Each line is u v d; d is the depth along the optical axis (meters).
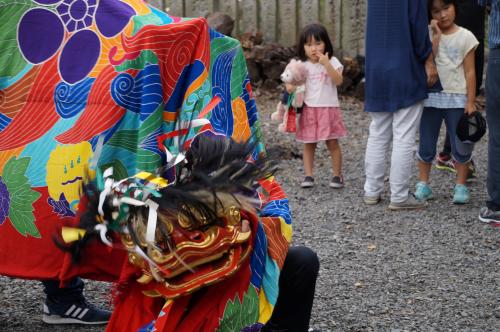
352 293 4.52
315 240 5.48
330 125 6.70
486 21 10.34
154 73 3.02
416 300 4.42
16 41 3.17
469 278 4.75
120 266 2.96
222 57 3.24
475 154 7.88
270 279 2.63
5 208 3.16
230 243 2.42
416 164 7.51
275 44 10.45
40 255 3.13
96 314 4.02
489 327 4.06
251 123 3.38
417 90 5.92
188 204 2.35
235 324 2.52
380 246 5.34
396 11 5.82
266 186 2.88
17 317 4.12
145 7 3.22
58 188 3.10
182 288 2.42
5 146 3.15
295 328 2.97
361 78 10.30
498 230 5.63
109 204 2.39
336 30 10.62
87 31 3.14
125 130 3.07
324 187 6.88
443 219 5.91
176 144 2.74
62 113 3.12
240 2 10.72
